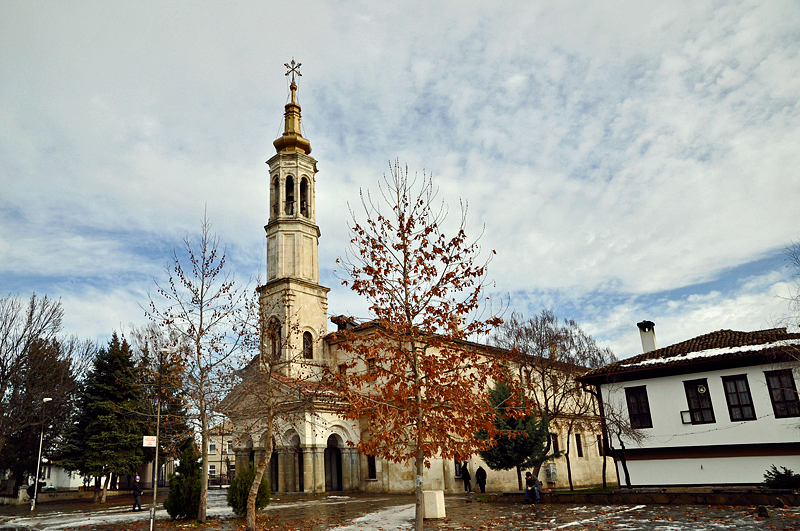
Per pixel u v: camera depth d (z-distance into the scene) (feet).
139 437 119.96
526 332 111.24
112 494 136.15
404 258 48.55
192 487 76.02
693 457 88.38
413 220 49.73
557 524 58.18
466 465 117.50
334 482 130.52
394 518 69.46
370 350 45.78
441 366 45.16
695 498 66.90
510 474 128.67
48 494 136.05
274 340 78.59
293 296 130.00
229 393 73.77
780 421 81.82
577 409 143.64
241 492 74.13
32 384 122.93
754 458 83.30
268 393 72.59
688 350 94.84
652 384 94.53
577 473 149.07
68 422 134.62
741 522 51.93
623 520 58.08
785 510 57.41
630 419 95.61
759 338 89.66
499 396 93.91
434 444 43.78
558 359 113.60
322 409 115.65
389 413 44.47
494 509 75.77
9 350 119.44
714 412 87.56
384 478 118.21
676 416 90.89
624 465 94.27
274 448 106.63
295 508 85.61
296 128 147.23
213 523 69.41
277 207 141.79
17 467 134.72
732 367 87.20
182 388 69.82
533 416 98.32
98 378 121.60
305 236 138.72
